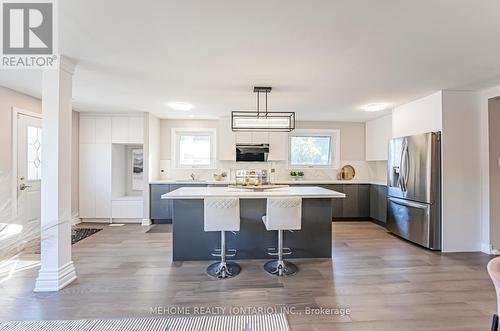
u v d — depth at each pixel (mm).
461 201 3766
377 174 6320
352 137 6391
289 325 2035
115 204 5477
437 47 2330
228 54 2490
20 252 848
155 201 5465
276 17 1862
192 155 6203
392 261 3398
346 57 2553
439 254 3666
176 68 2855
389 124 5410
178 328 1980
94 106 4828
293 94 3900
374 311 2232
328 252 3564
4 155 3645
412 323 2066
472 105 3768
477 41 2217
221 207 2936
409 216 4176
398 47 2332
